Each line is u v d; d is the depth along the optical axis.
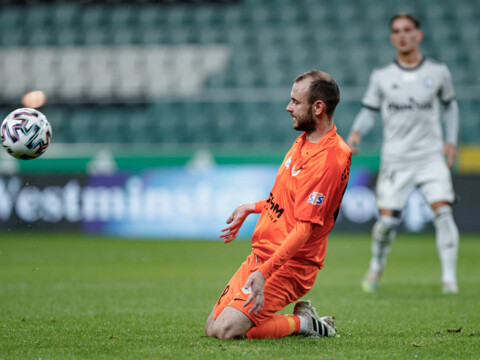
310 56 71.00
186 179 52.75
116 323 17.69
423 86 25.95
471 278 30.73
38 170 53.91
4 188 53.69
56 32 75.75
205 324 16.19
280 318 14.55
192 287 27.08
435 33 71.31
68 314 19.56
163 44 74.00
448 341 14.65
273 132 60.69
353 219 52.81
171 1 77.12
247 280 13.50
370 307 21.27
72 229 53.91
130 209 53.16
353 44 71.81
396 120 26.33
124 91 70.69
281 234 14.30
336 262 38.03
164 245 48.22
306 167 13.77
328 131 14.11
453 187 52.16
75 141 63.22
